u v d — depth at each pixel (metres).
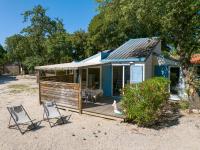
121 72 19.39
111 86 18.75
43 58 42.19
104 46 35.53
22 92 24.69
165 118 12.90
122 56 18.11
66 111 14.67
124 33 32.62
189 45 14.59
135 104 11.16
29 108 15.79
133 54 17.91
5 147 8.80
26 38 47.69
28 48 47.78
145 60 16.50
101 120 12.52
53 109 12.43
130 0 13.14
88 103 15.83
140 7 12.73
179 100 16.69
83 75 20.27
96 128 11.12
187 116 13.34
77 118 12.98
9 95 22.56
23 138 9.78
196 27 14.15
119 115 12.34
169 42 16.11
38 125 11.62
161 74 17.78
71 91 14.50
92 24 36.94
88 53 38.22
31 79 45.62
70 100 14.62
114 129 10.95
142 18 13.61
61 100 15.27
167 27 13.81
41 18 46.41
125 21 15.39
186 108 14.70
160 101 11.81
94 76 19.67
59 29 46.34
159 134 10.25
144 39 21.78
